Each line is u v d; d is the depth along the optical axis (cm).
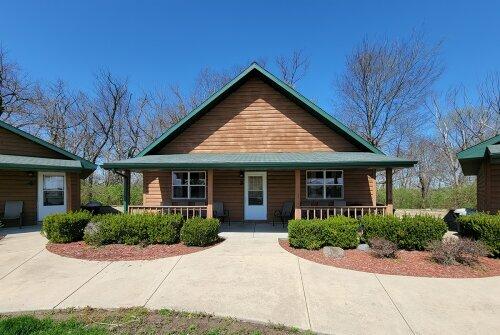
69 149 3080
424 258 785
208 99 1355
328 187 1387
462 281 634
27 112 2822
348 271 691
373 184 1380
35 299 551
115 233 916
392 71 2577
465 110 2695
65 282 631
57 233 931
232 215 1397
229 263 749
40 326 450
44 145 1441
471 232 863
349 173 1383
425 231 853
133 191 2350
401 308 514
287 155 1252
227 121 1399
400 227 864
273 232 1137
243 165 1023
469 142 2669
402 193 2514
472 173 1484
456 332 442
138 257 800
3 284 621
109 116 3212
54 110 3016
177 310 507
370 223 892
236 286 606
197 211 1384
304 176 1384
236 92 1409
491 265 737
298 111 1386
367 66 2653
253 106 1400
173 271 694
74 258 794
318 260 770
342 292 577
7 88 2755
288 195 1392
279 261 764
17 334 430
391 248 790
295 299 548
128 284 619
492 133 2539
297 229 885
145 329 448
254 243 952
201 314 492
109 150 3241
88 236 916
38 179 1412
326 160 1050
